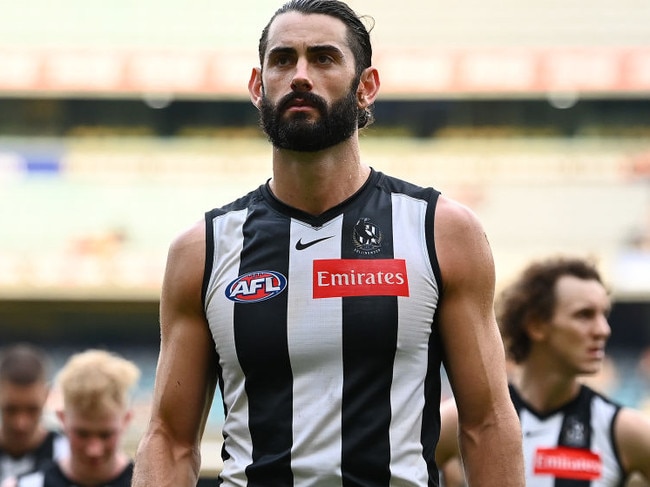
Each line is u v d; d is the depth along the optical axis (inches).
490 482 192.1
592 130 1408.7
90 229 1368.1
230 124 1449.3
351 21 196.5
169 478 198.2
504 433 192.4
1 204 1379.2
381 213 196.2
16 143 1418.6
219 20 1475.1
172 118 1449.3
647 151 1390.3
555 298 329.1
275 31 194.5
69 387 344.5
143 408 1229.7
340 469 183.3
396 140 1418.6
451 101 1428.4
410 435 186.9
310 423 185.3
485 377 192.4
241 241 197.0
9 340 1359.5
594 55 1407.5
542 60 1411.2
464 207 198.5
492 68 1409.9
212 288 195.6
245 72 1435.8
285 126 189.2
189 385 199.2
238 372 191.6
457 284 192.5
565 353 328.2
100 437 347.6
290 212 197.3
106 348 1348.4
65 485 354.6
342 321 187.0
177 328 200.1
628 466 331.6
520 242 1352.1
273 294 190.9
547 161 1393.9
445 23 1443.2
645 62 1402.6
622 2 1446.9
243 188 1407.5
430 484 189.9
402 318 187.8
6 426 433.4
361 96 200.4
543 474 331.0
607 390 1264.8
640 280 1312.7
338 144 193.8
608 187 1376.7
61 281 1334.9
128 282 1337.4
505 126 1423.5
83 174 1406.3
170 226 1376.7
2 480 435.2
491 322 196.4
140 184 1405.0
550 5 1438.2
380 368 186.9
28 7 1475.1
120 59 1434.5
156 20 1476.4
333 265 191.0
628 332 1326.3
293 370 188.1
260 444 188.2
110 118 1441.9
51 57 1432.1
